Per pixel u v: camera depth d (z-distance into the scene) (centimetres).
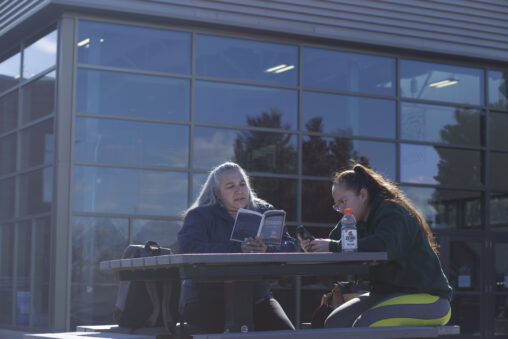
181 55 1290
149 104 1263
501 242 1494
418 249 457
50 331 1196
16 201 1362
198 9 1271
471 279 1456
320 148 1365
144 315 491
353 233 426
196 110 1290
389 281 462
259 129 1325
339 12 1363
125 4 1227
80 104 1223
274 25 1317
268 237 445
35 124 1309
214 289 472
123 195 1234
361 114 1404
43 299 1250
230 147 1305
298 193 1336
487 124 1507
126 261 428
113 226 1225
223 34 1316
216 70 1309
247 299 410
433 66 1473
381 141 1411
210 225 491
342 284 551
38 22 1285
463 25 1457
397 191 479
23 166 1345
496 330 1462
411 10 1416
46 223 1258
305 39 1362
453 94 1486
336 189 483
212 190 502
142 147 1252
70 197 1202
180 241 483
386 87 1428
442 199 1452
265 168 1322
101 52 1241
